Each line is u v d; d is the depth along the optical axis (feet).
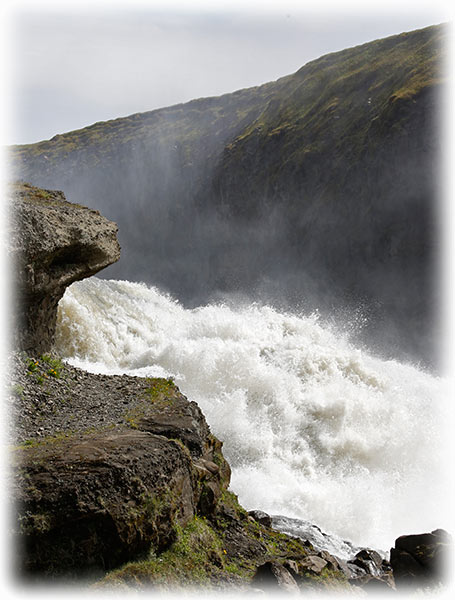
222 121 306.14
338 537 37.83
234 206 243.60
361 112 207.31
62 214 31.91
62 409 26.76
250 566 22.76
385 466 51.42
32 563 16.03
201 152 288.51
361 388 60.80
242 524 26.27
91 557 16.84
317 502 42.22
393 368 78.89
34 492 16.88
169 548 19.63
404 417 55.47
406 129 169.17
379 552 34.40
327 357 62.95
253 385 54.60
